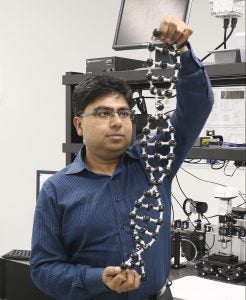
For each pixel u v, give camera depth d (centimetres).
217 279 223
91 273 139
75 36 390
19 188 423
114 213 149
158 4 208
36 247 151
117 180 153
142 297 149
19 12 416
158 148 144
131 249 146
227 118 297
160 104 133
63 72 397
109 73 210
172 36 131
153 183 135
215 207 326
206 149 187
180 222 257
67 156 233
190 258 248
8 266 239
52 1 400
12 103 423
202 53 331
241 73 175
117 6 369
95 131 144
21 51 417
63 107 396
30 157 416
